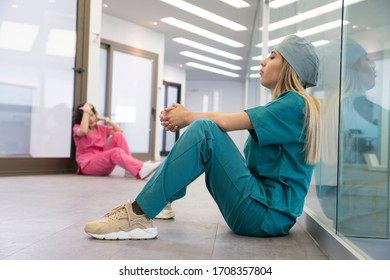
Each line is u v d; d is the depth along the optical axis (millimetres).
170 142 12094
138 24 7211
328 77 1631
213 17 6434
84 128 4320
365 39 1427
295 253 1334
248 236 1564
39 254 1210
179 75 11125
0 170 3945
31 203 2270
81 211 2027
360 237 1243
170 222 1841
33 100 4332
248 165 1583
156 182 1411
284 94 1481
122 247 1325
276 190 1508
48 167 4371
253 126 1424
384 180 1376
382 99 1441
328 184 1504
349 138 1397
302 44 1519
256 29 5965
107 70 6762
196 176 1408
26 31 4266
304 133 1473
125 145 4500
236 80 12703
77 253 1232
